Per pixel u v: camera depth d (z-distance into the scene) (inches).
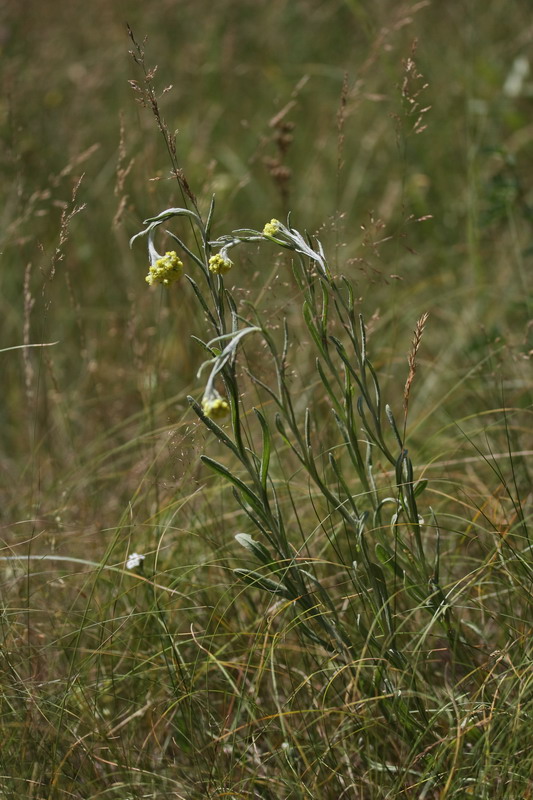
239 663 134.3
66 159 283.9
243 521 164.7
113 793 124.3
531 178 267.1
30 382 189.9
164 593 143.1
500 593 135.4
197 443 136.2
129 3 352.8
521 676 119.6
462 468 177.8
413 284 249.3
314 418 172.9
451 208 269.4
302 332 205.5
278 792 121.9
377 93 310.2
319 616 120.7
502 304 226.2
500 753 113.0
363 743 127.3
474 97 286.2
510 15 329.4
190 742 124.3
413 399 206.2
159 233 216.2
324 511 155.6
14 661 137.4
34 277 255.0
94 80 309.1
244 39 359.3
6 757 124.0
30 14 336.2
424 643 136.2
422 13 333.4
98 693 133.0
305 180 278.8
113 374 223.3
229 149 311.3
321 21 357.7
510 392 188.9
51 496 180.5
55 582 154.2
